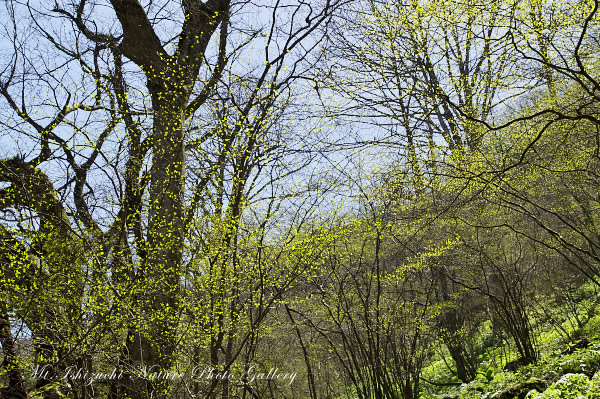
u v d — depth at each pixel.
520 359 8.66
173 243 6.34
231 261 6.90
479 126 9.29
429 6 6.69
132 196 6.46
